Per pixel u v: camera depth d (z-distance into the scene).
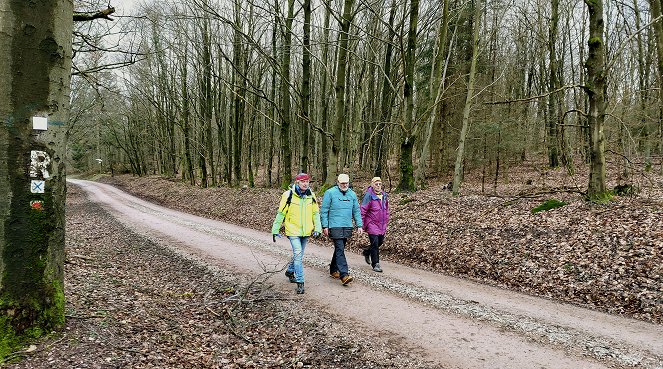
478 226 9.91
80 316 4.52
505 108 19.84
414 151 27.44
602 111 9.64
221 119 29.00
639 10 19.39
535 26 28.78
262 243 11.21
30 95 3.60
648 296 5.76
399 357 4.39
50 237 3.83
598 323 5.27
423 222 11.11
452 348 4.58
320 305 6.02
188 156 30.66
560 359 4.29
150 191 30.44
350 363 4.27
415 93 23.52
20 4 3.52
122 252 9.64
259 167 43.41
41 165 3.69
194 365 4.06
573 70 25.38
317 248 10.59
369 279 7.48
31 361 3.47
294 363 4.27
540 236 8.46
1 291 3.56
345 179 7.32
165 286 6.88
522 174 25.47
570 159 22.66
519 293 6.66
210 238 12.01
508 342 4.72
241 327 5.20
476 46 14.35
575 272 6.88
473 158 21.06
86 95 25.31
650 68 23.98
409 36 15.95
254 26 22.17
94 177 54.53
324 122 23.25
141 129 44.03
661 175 19.20
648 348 4.50
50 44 3.69
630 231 7.58
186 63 28.08
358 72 22.72
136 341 4.29
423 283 7.24
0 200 3.52
